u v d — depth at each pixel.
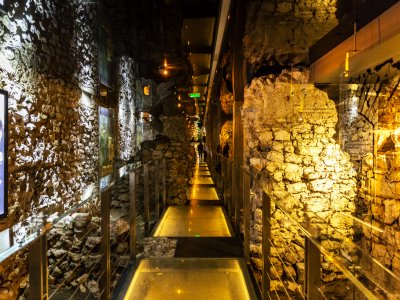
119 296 2.77
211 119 16.05
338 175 4.49
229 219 5.57
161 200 7.15
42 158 4.28
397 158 3.54
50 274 3.94
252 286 2.96
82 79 5.70
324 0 4.69
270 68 4.88
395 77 3.62
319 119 4.55
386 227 3.63
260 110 4.62
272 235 4.38
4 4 3.43
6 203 3.36
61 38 4.88
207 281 3.12
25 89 3.86
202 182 11.09
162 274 3.27
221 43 8.74
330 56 4.01
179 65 7.89
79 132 5.57
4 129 3.33
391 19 2.85
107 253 2.63
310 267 1.62
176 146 7.50
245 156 5.32
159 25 7.82
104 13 6.91
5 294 3.29
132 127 7.87
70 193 5.14
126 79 7.59
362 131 4.15
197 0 8.68
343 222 4.38
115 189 7.09
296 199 4.46
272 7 4.71
